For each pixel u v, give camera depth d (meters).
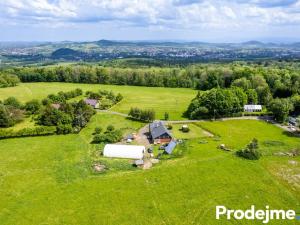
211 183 62.69
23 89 178.38
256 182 63.09
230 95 116.38
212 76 182.12
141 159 75.44
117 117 118.06
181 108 132.38
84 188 61.22
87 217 51.81
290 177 65.56
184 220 50.81
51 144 86.88
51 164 72.75
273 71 175.00
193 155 77.31
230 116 117.00
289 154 78.25
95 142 88.19
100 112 126.06
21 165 72.31
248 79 158.00
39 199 57.22
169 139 87.56
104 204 55.53
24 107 121.75
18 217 51.72
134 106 136.62
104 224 50.00
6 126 103.56
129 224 49.94
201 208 54.12
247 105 124.31
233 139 89.88
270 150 80.25
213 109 114.44
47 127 95.69
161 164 72.44
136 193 59.12
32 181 64.25
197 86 189.12
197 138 91.38
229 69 189.62
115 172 68.50
